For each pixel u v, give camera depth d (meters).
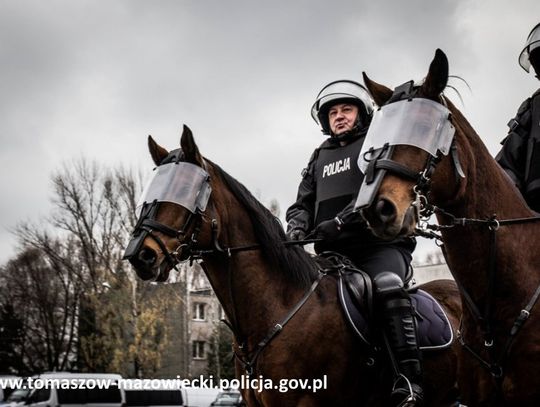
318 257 5.35
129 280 32.62
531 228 4.16
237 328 4.91
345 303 4.91
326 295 4.96
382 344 4.97
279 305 4.86
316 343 4.77
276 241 4.96
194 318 45.25
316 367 4.75
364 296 4.95
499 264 4.02
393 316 4.85
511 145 4.75
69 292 42.12
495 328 4.04
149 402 23.64
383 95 4.33
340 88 5.55
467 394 4.22
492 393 4.06
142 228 4.73
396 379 4.84
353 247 5.29
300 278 4.94
